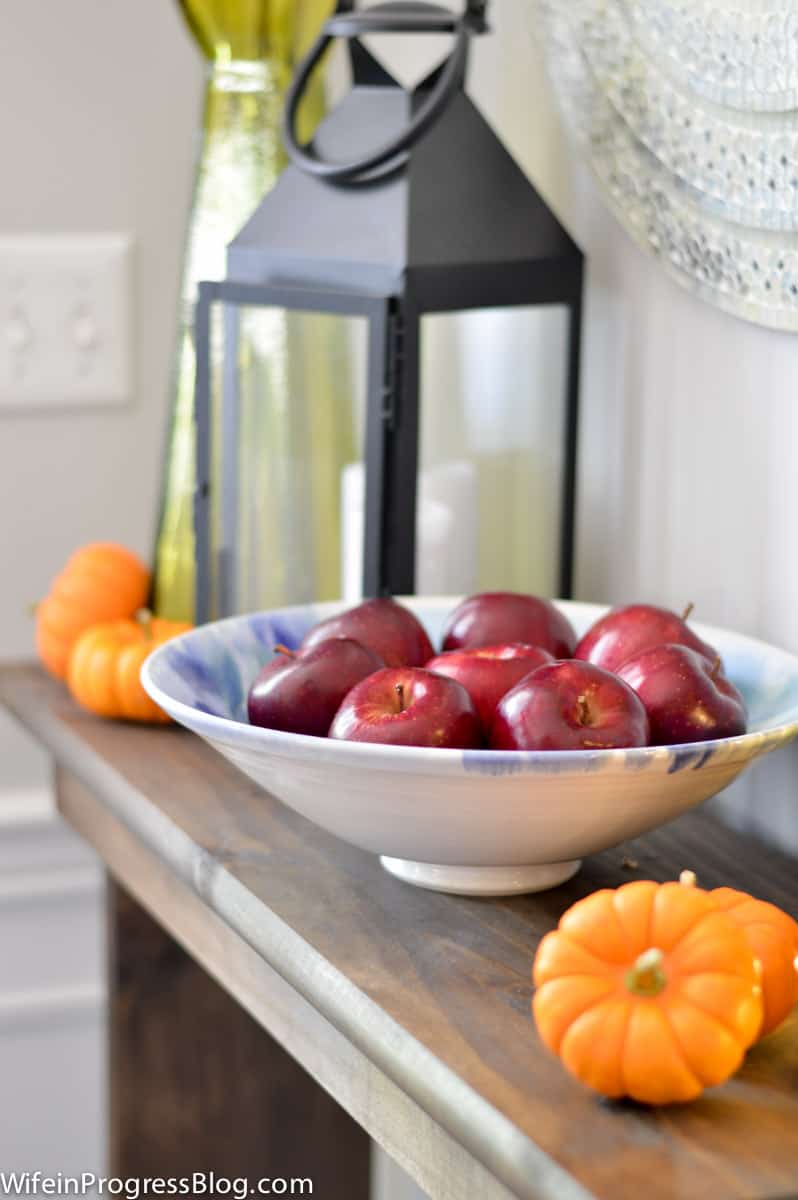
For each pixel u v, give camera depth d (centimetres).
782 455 82
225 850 77
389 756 61
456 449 105
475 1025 59
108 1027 123
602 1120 53
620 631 75
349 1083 67
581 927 54
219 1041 126
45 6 130
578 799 63
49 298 133
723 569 88
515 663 71
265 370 94
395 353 86
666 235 88
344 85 131
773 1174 50
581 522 103
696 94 83
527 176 96
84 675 98
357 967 64
